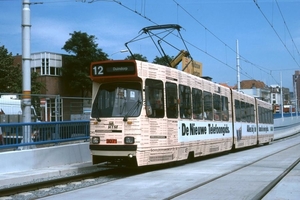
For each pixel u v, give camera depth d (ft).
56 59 176.24
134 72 42.88
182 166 50.29
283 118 197.77
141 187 33.12
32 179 41.55
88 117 62.23
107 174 46.26
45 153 48.14
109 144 43.09
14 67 151.02
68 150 51.98
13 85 146.82
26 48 47.50
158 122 45.03
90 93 180.86
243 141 83.20
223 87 70.79
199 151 56.44
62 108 57.57
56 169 46.19
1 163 42.24
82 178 42.37
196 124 55.47
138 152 41.98
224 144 68.80
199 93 57.62
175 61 83.56
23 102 47.47
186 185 33.88
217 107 66.03
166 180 37.06
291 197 28.02
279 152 74.38
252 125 92.58
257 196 28.14
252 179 37.06
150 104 44.11
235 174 40.88
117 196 29.22
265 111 110.11
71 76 178.60
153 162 44.16
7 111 50.19
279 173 41.27
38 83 160.35
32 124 47.98
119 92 44.16
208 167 48.24
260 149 86.94
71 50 175.73
